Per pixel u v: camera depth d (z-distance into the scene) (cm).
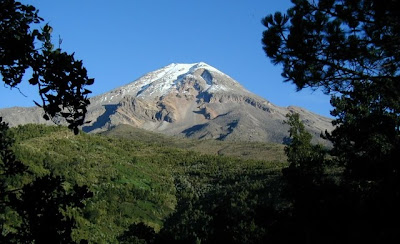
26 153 7150
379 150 1819
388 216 1498
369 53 1198
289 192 2430
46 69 716
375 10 1138
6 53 718
